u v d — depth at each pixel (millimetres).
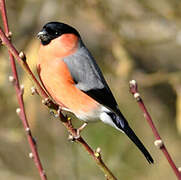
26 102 10648
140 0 12641
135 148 12117
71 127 6348
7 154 11695
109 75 12070
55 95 7930
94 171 11562
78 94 7879
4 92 11055
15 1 12367
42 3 12383
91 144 11828
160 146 4859
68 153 11648
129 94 12539
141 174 11969
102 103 7945
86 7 12367
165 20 12492
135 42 12414
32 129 10727
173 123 13742
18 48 11836
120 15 12562
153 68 13625
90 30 13062
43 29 7957
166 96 13969
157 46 13234
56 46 7832
